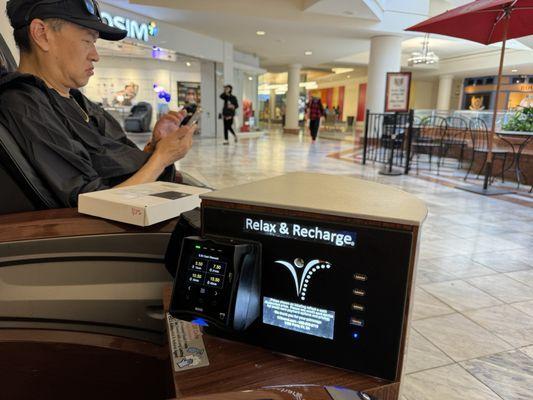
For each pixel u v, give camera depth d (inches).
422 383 54.9
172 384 22.4
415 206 21.3
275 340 22.4
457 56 588.7
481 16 184.9
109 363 32.3
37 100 39.2
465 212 151.5
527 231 129.0
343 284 20.4
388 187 27.0
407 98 275.6
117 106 404.8
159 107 424.2
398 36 353.7
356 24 327.9
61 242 30.6
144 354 32.1
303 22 316.2
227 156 310.7
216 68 429.7
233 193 23.7
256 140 494.6
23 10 41.8
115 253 31.2
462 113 319.9
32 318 31.4
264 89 1021.2
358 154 349.4
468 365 59.3
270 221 21.4
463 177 234.2
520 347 64.5
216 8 297.4
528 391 54.0
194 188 38.0
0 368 31.4
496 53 534.6
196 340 23.9
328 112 878.4
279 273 21.6
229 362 22.0
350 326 20.6
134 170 47.8
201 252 21.2
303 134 654.5
